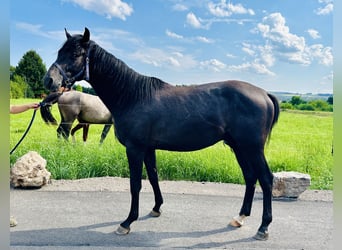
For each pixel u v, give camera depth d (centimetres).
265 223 319
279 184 461
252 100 315
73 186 493
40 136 665
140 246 296
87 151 593
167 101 319
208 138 323
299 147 640
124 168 567
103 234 322
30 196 443
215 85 331
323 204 441
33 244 292
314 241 318
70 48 312
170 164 573
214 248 297
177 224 354
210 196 465
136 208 325
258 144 315
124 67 324
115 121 328
